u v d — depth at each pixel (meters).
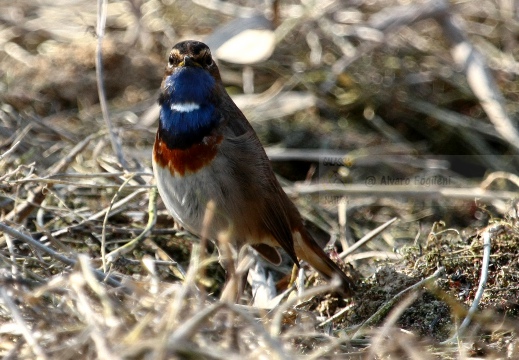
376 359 7.99
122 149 12.32
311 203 12.54
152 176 11.77
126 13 15.55
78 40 15.03
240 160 9.77
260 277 10.52
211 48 14.64
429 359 7.73
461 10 15.62
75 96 14.33
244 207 9.94
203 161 9.66
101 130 12.78
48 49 15.00
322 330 9.02
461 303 9.23
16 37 15.34
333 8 15.04
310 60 14.71
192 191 9.77
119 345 6.67
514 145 13.21
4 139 12.84
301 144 13.80
